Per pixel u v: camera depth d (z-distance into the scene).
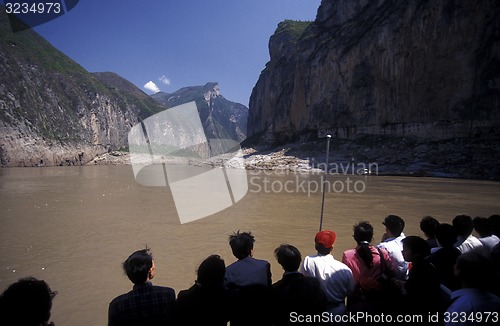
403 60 49.16
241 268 3.43
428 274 3.22
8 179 33.09
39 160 70.44
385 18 52.91
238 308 3.21
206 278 2.93
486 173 30.73
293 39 102.19
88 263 7.66
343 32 65.38
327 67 65.19
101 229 11.20
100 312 5.21
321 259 3.65
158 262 7.75
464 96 41.38
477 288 2.65
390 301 3.30
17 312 2.00
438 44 44.25
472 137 40.22
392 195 20.06
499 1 38.28
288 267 3.32
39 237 10.09
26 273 6.99
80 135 90.38
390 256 3.88
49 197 19.39
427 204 16.61
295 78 78.88
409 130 48.09
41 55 100.88
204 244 9.35
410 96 48.12
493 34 38.59
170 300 2.91
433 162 36.91
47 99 85.88
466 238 4.48
